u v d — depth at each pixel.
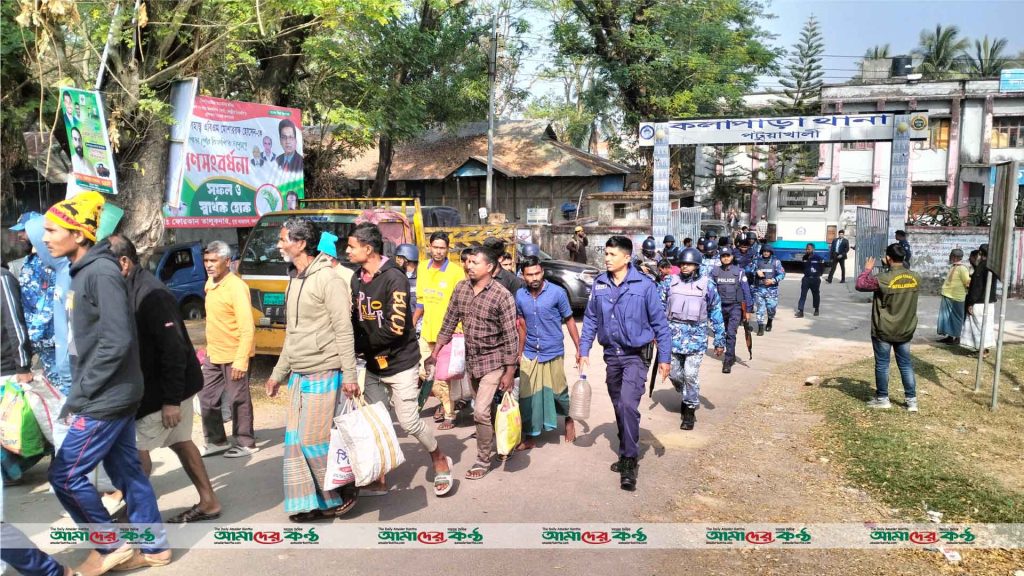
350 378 4.48
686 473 5.82
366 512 4.92
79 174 7.64
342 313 4.45
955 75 46.78
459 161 30.05
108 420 3.73
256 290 8.61
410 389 4.98
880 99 38.84
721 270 9.80
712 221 25.11
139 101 8.16
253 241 8.83
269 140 12.74
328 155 20.56
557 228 22.23
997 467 5.91
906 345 7.67
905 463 5.96
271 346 8.61
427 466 5.90
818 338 12.66
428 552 4.33
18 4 7.49
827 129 16.55
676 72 29.38
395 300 4.84
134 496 4.02
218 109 11.63
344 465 4.49
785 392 8.69
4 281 5.03
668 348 5.55
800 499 5.30
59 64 7.78
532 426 6.27
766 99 43.25
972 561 4.32
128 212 8.55
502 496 5.26
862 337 12.76
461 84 24.12
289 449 4.56
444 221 15.53
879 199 39.16
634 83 29.69
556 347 6.30
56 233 3.79
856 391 8.61
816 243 26.94
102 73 8.11
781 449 6.47
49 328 5.48
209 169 11.49
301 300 4.46
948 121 38.22
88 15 8.13
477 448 6.07
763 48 31.03
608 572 4.16
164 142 8.77
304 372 4.50
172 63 9.08
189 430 4.59
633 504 5.16
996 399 7.74
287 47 15.34
